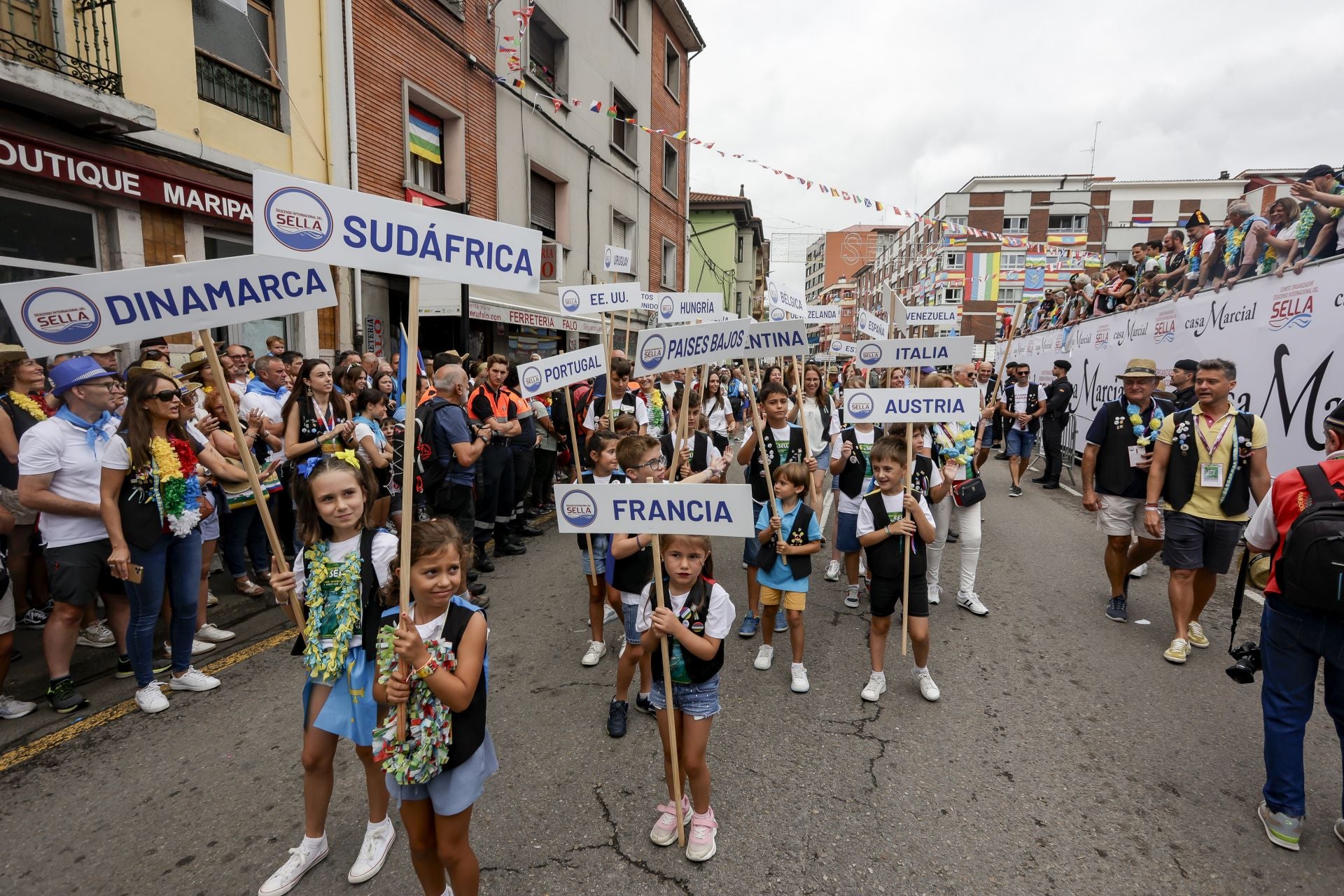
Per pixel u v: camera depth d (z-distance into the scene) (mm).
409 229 2299
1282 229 6773
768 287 6754
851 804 2979
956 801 2998
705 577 2754
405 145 10766
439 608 2180
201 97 7727
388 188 10461
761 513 4215
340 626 2326
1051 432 10656
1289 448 6480
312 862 2561
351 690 2357
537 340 15516
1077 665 4402
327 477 2326
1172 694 3998
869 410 4180
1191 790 3086
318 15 9125
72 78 6059
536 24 15172
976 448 5629
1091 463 5262
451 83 11898
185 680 3936
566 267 16422
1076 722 3674
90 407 3615
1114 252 35969
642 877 2541
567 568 6449
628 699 3928
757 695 3982
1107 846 2719
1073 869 2590
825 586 6109
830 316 8617
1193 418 4414
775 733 3555
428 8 11219
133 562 3588
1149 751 3398
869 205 11469
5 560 3570
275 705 3801
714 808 2943
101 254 6844
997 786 3105
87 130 6445
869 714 3760
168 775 3156
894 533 3826
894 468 3797
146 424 3586
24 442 3426
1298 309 6402
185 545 3840
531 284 2666
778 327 4023
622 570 3488
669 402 9883
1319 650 2641
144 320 2422
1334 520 2525
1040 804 2980
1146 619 5223
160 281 2432
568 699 3924
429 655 1991
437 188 12148
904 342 5117
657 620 2547
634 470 3863
